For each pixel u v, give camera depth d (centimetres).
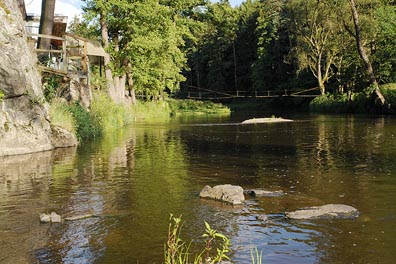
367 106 4553
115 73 3628
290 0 5816
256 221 812
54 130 1892
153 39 3634
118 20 3506
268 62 7688
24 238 739
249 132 2630
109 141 2167
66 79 2392
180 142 2117
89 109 2564
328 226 778
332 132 2491
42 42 2345
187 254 655
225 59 9150
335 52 5522
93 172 1313
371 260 634
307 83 6519
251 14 8938
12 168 1382
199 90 9275
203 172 1305
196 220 824
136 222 820
